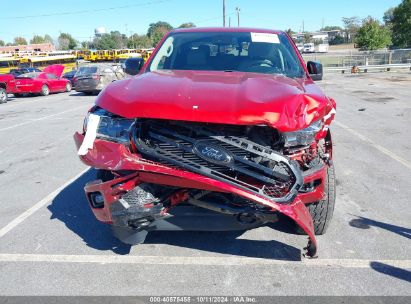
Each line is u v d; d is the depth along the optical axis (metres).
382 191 5.23
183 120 2.93
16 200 5.01
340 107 13.24
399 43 49.66
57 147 8.03
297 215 2.93
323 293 3.04
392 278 3.25
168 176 2.91
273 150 2.96
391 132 9.09
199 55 4.55
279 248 3.71
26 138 9.03
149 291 3.06
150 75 3.79
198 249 3.69
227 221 3.15
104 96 3.37
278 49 4.66
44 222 4.33
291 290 3.08
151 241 3.85
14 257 3.58
